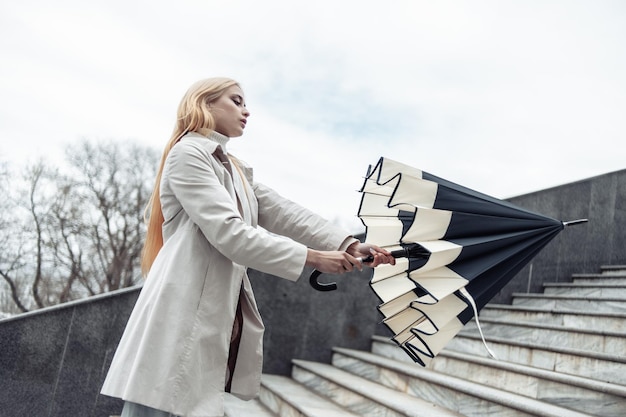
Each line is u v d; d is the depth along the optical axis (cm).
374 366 464
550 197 666
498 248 203
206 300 180
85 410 456
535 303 589
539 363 400
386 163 206
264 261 178
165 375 169
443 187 204
